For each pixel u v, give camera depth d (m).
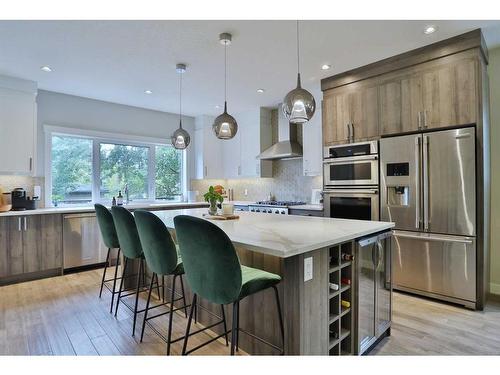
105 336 2.32
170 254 2.02
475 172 2.74
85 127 4.70
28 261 3.65
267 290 1.99
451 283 2.86
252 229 2.12
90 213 4.19
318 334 1.76
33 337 2.29
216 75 3.77
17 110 3.83
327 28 2.64
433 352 2.06
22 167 3.87
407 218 3.14
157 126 5.57
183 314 2.75
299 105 2.19
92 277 3.82
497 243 3.14
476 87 2.73
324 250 1.81
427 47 3.01
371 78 3.47
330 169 3.88
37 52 3.08
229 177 6.02
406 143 3.14
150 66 3.46
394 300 3.00
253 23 2.55
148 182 5.54
